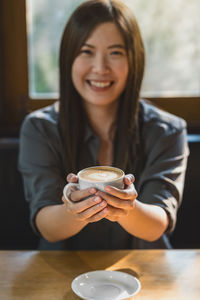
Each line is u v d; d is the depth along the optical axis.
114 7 1.54
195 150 1.97
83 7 1.55
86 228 1.61
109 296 1.04
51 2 2.20
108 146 1.71
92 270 1.18
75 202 1.12
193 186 1.99
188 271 1.17
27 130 1.67
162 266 1.20
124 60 1.57
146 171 1.60
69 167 1.63
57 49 2.25
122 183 1.08
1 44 2.20
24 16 2.19
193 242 2.05
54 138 1.65
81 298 1.03
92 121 1.69
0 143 1.95
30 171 1.60
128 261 1.23
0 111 2.26
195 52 2.28
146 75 2.30
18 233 2.03
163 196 1.49
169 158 1.64
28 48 2.23
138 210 1.29
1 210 2.01
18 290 1.09
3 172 1.97
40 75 2.28
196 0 2.21
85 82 1.59
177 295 1.06
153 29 2.24
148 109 1.76
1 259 1.24
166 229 1.45
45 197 1.48
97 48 1.54
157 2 2.21
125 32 1.54
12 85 2.27
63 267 1.20
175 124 1.71
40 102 2.28
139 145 1.67
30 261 1.23
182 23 2.24
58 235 1.37
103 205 1.07
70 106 1.63
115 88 1.59
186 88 2.32
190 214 2.02
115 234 1.62
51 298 1.05
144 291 1.08
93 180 1.06
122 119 1.65
